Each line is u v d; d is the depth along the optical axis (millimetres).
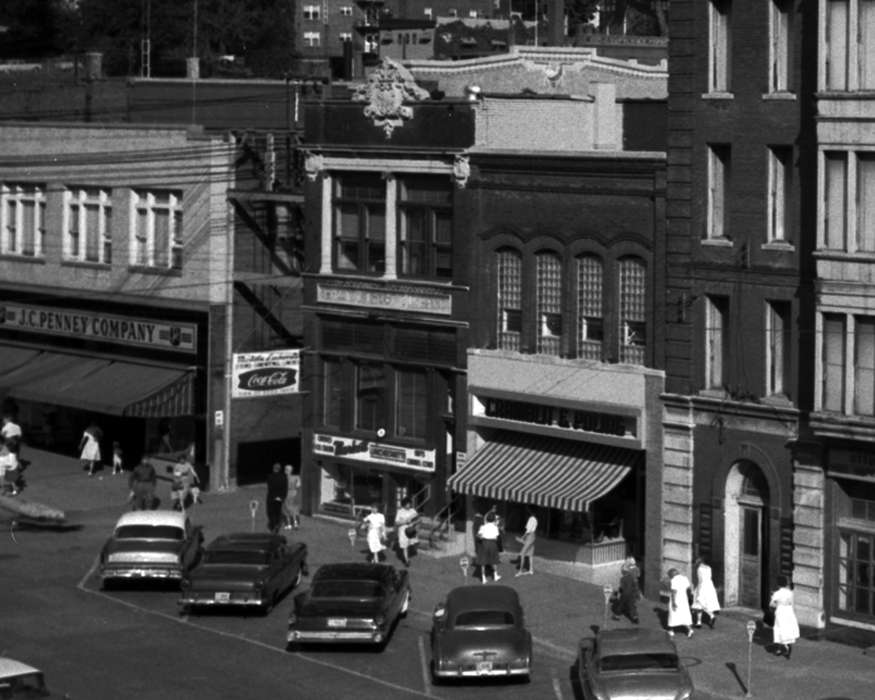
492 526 63438
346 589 55094
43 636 56625
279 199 78188
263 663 53719
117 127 84375
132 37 139375
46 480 82688
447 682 51656
